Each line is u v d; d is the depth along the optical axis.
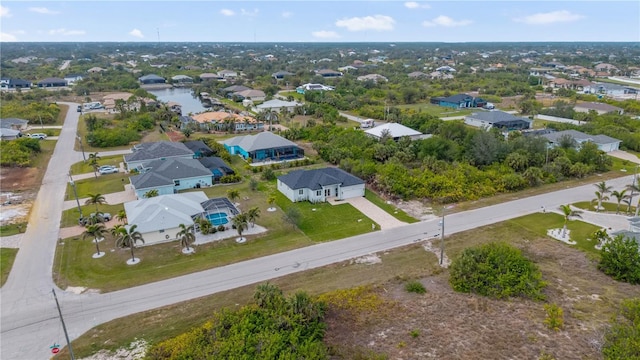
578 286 38.28
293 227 51.06
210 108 142.00
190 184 65.19
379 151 76.69
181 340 30.38
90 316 34.41
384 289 38.09
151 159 74.25
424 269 41.53
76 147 90.81
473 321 33.50
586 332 31.84
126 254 44.53
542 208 56.34
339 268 41.78
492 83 173.62
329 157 78.81
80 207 57.59
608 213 54.38
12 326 33.16
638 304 32.38
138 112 119.50
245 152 81.81
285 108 126.38
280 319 31.20
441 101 141.88
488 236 48.41
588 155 73.12
